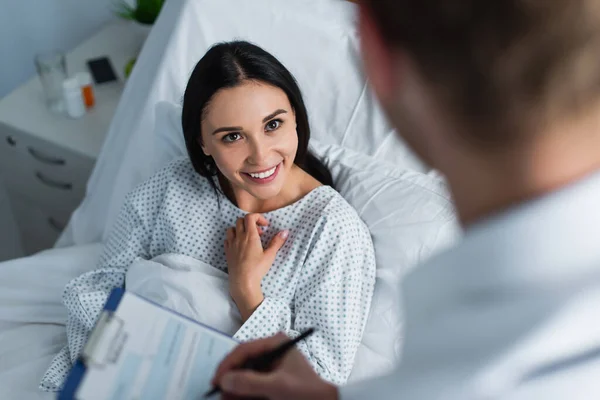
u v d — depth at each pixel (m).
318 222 1.13
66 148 1.70
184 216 1.24
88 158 1.69
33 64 2.21
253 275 1.11
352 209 1.17
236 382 0.50
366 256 1.15
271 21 1.46
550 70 0.30
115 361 0.63
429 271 0.35
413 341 0.35
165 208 1.25
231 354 0.58
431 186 1.24
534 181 0.32
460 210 0.36
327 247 1.12
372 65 0.37
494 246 0.32
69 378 0.61
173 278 1.14
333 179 1.30
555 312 0.31
